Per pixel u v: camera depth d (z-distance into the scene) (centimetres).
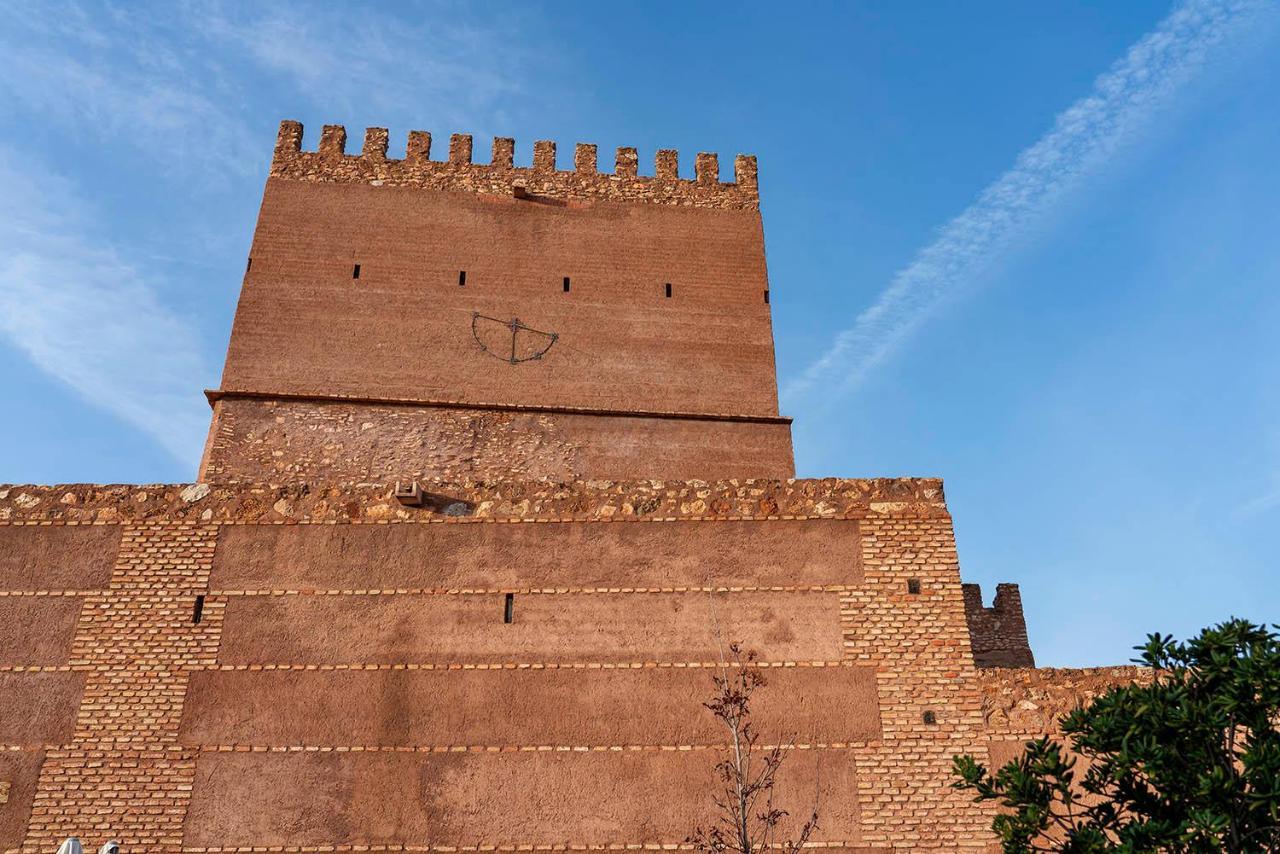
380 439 2239
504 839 1490
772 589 1653
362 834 1486
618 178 2644
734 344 2473
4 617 1585
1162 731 1106
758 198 2681
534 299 2444
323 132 2581
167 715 1539
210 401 2272
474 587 1639
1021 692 1609
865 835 1513
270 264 2395
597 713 1564
